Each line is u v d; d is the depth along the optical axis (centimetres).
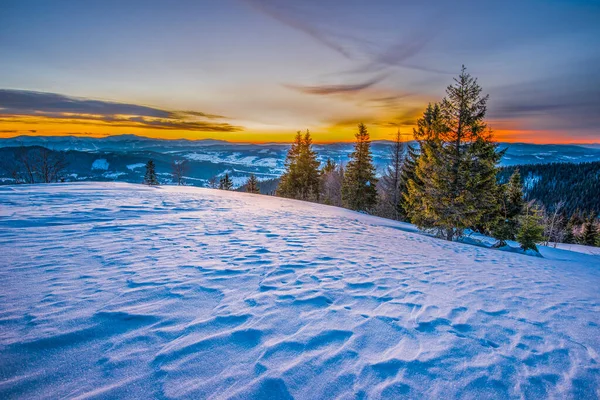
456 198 1321
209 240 617
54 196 1093
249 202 1609
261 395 184
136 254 472
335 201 3888
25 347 209
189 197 1541
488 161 1283
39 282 331
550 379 222
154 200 1248
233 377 198
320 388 194
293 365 214
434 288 427
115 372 194
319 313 305
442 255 734
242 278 395
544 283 546
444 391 200
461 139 1368
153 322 261
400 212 2661
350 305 333
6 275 344
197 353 220
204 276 391
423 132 2367
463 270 575
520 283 521
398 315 316
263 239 675
